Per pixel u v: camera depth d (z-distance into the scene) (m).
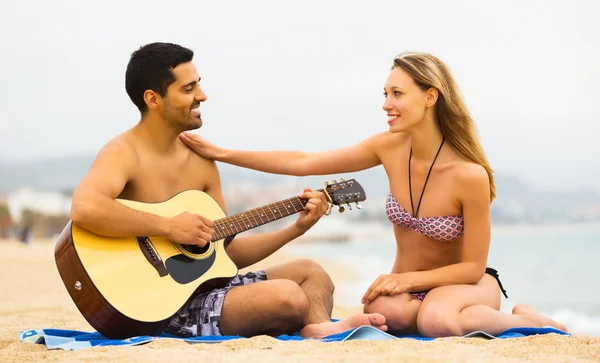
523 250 48.31
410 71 4.21
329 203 4.57
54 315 6.82
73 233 3.90
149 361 3.16
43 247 39.44
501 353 3.34
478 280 4.26
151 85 4.23
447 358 3.14
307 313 4.06
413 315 4.14
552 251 46.41
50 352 3.55
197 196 4.40
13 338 4.58
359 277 22.11
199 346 3.58
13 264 20.22
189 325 4.05
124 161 4.15
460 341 3.64
